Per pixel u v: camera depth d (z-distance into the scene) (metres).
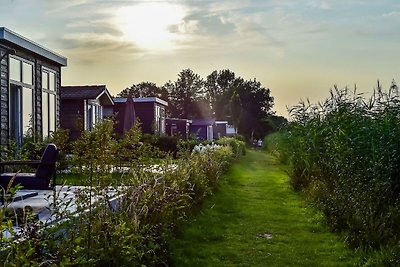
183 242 5.89
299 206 8.66
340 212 6.75
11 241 3.11
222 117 69.69
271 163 18.31
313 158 9.73
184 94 82.00
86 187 4.51
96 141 4.39
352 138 7.40
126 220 4.54
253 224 7.22
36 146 11.34
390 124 6.48
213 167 10.50
